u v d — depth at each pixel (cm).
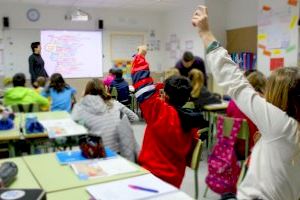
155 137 189
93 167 175
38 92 377
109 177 162
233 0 613
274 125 118
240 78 123
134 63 171
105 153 193
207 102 426
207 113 416
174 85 188
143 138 202
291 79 120
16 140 271
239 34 624
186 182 341
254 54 566
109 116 231
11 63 348
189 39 529
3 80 370
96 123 230
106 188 146
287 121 118
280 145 119
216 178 291
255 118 122
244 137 286
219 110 426
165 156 188
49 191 145
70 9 497
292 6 501
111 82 197
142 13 591
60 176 164
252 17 608
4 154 274
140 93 170
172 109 185
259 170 123
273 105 122
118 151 227
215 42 123
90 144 191
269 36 547
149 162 188
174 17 527
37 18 464
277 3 528
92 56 230
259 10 565
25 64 257
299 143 119
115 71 192
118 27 628
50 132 268
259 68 565
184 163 199
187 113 188
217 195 308
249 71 280
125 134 228
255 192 121
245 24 619
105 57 244
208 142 392
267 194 120
